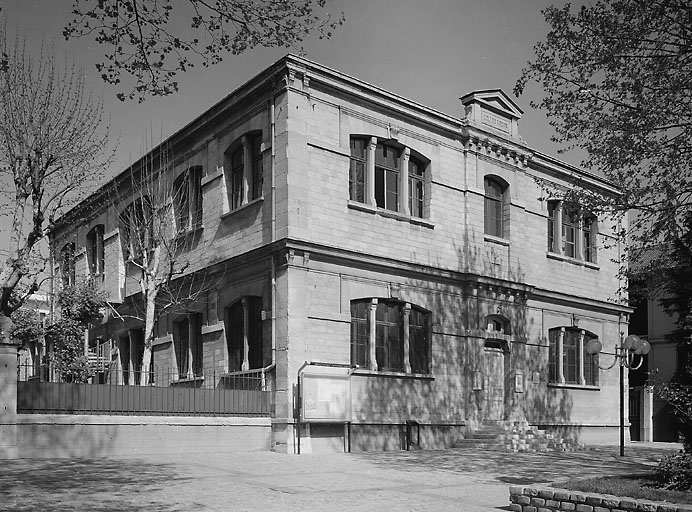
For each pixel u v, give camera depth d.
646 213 17.50
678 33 15.80
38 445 18.23
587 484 11.28
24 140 23.81
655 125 16.36
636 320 38.56
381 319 24.50
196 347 27.14
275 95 23.34
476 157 27.88
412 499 12.53
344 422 22.67
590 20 16.25
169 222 28.55
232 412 21.58
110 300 32.31
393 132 25.34
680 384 12.96
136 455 19.56
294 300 22.16
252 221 24.09
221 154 26.09
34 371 32.50
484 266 27.58
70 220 34.78
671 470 11.53
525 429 26.52
